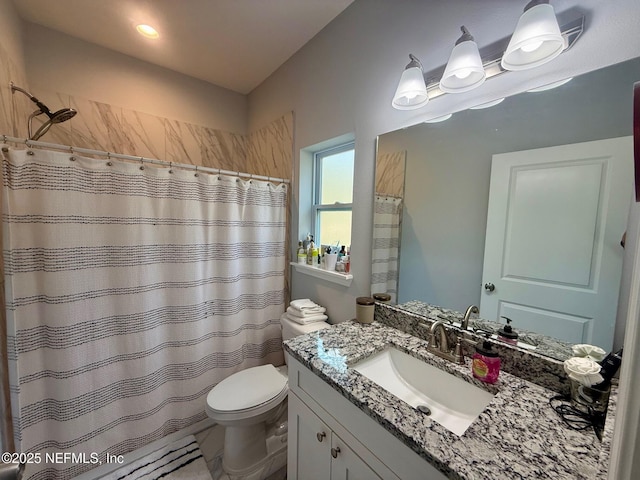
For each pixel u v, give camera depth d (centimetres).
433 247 121
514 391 85
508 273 99
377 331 131
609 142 77
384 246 141
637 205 74
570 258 85
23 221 116
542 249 91
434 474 65
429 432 69
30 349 121
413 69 109
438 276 120
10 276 114
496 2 96
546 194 89
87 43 186
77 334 129
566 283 86
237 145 261
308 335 125
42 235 120
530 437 67
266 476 144
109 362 141
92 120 191
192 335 167
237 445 142
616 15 74
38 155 118
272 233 203
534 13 75
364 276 152
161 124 219
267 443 160
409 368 112
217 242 177
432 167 120
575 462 60
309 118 184
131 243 143
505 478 57
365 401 80
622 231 76
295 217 205
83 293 130
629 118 74
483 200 104
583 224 82
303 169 199
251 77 230
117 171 138
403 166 130
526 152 93
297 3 151
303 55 188
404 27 126
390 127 135
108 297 139
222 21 165
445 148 115
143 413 151
